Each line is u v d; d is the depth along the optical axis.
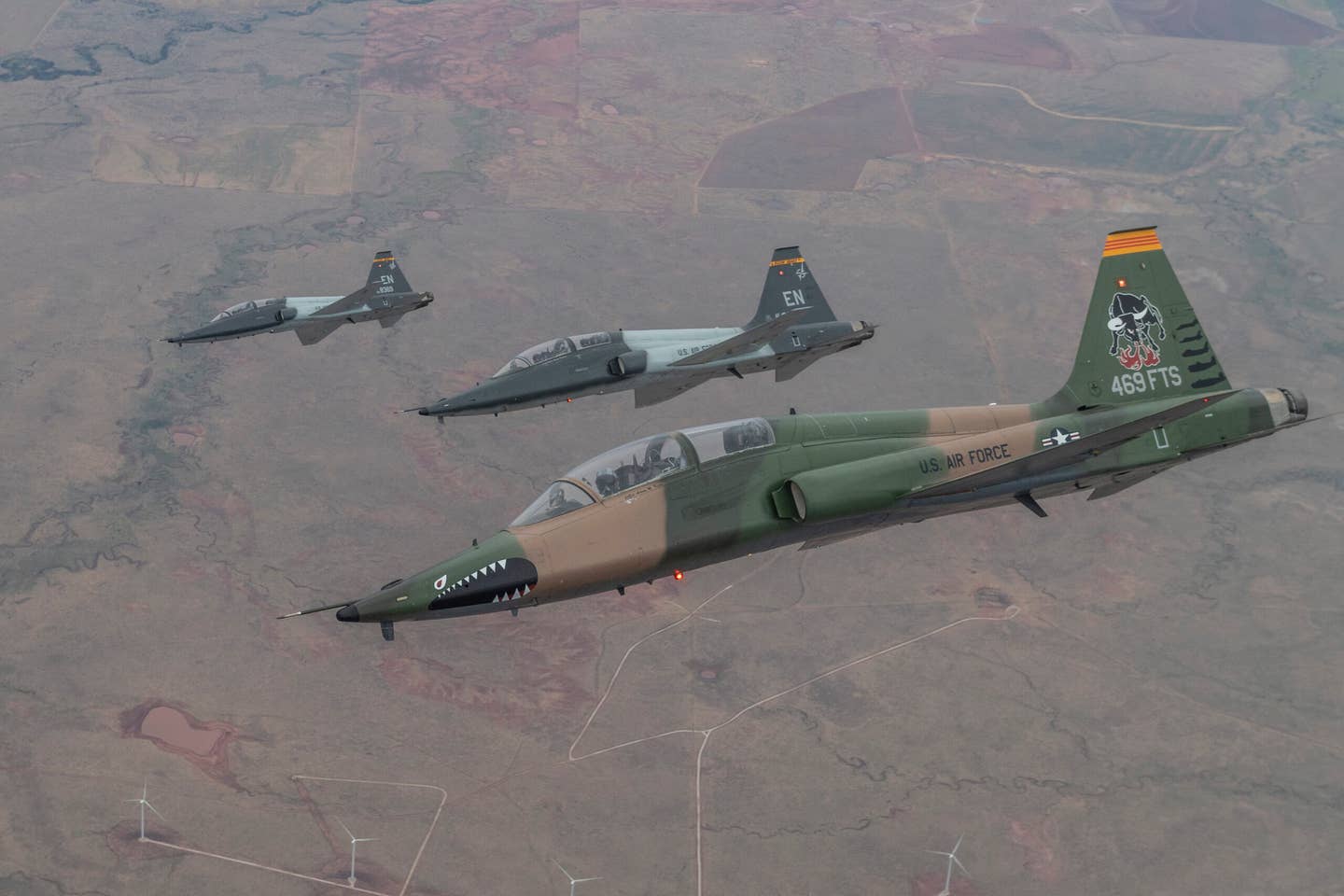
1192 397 20.33
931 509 18.48
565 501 16.97
